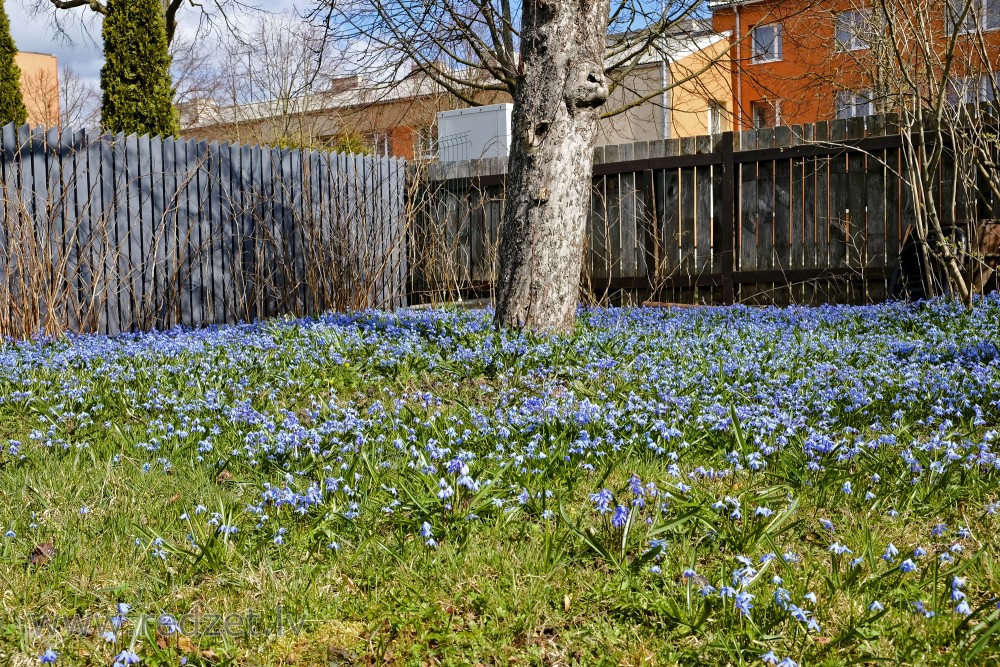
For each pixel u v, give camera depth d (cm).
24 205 857
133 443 454
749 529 321
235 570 306
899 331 749
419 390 582
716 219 1147
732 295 1140
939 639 249
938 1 1070
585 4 703
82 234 905
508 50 1080
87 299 910
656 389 538
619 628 268
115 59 1348
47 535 342
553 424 442
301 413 531
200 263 1025
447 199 1316
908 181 994
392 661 257
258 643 264
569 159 713
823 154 1077
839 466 378
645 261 1191
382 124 2058
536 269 718
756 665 243
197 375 612
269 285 1098
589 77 706
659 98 2041
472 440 427
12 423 510
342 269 1162
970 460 378
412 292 1299
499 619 277
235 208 1062
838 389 523
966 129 950
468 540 323
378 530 338
